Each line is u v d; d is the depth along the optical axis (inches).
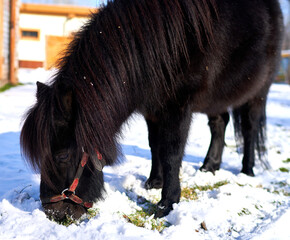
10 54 453.4
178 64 98.7
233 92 127.4
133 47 91.6
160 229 93.7
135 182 131.1
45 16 684.7
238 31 118.1
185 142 106.3
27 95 370.6
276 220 101.6
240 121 160.6
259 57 133.2
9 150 177.0
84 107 77.8
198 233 93.9
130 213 103.3
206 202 111.3
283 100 514.0
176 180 105.7
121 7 95.2
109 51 88.7
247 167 155.9
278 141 236.2
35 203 102.0
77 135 76.9
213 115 145.9
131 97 94.6
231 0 119.7
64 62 87.2
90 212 99.4
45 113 75.9
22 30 685.9
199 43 99.2
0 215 93.4
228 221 103.1
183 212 98.9
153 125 123.3
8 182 126.7
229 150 206.8
